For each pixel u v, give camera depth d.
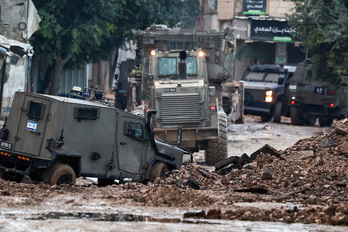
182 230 21.56
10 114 38.00
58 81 108.06
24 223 22.12
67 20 103.12
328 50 99.62
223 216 24.88
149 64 63.69
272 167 43.50
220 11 157.50
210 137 59.50
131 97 95.88
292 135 86.75
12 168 38.12
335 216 24.59
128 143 40.22
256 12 154.62
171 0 117.50
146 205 28.45
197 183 39.31
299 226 23.45
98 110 38.00
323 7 93.94
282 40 154.25
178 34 74.19
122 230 21.27
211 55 71.19
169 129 59.62
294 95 104.88
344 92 102.62
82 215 24.59
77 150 37.22
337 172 41.22
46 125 36.62
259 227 22.86
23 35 88.50
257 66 109.50
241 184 40.50
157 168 42.25
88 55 113.62
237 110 87.56
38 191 32.41
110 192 33.38
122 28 112.44
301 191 37.06
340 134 49.47
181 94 60.12
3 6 88.38
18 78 86.12
